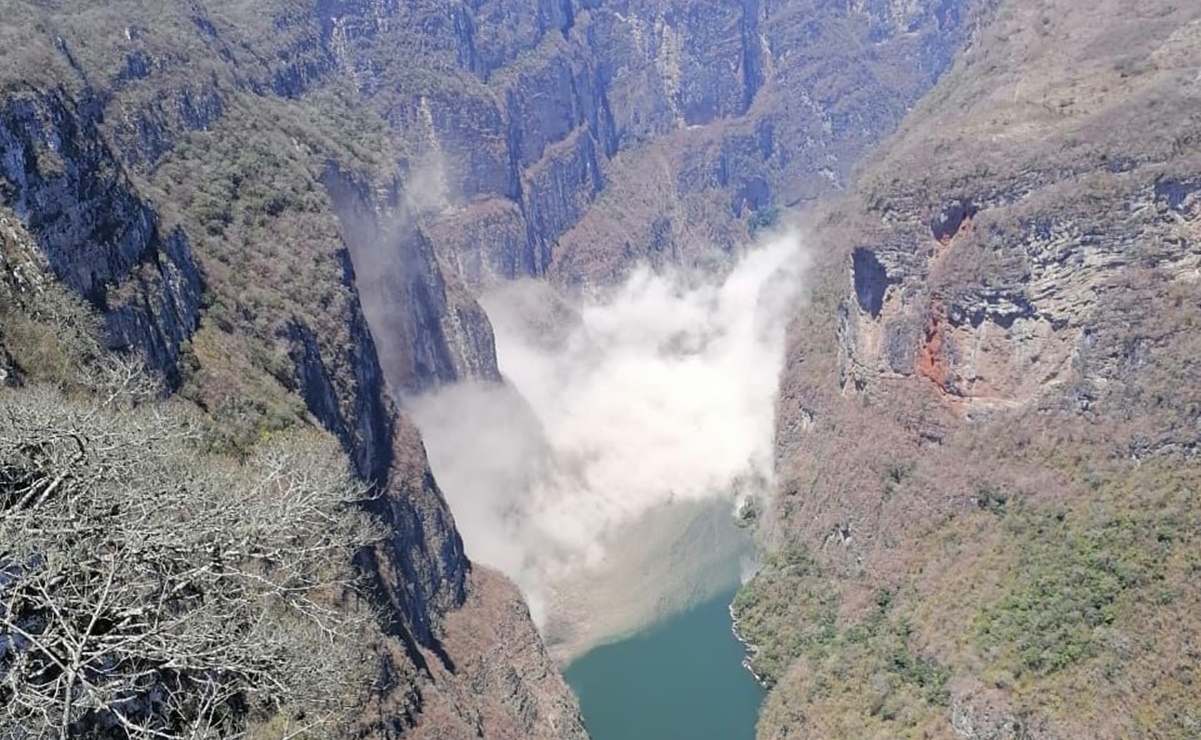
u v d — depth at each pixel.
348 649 40.34
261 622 28.17
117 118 75.56
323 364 73.31
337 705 36.44
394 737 50.56
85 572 24.42
